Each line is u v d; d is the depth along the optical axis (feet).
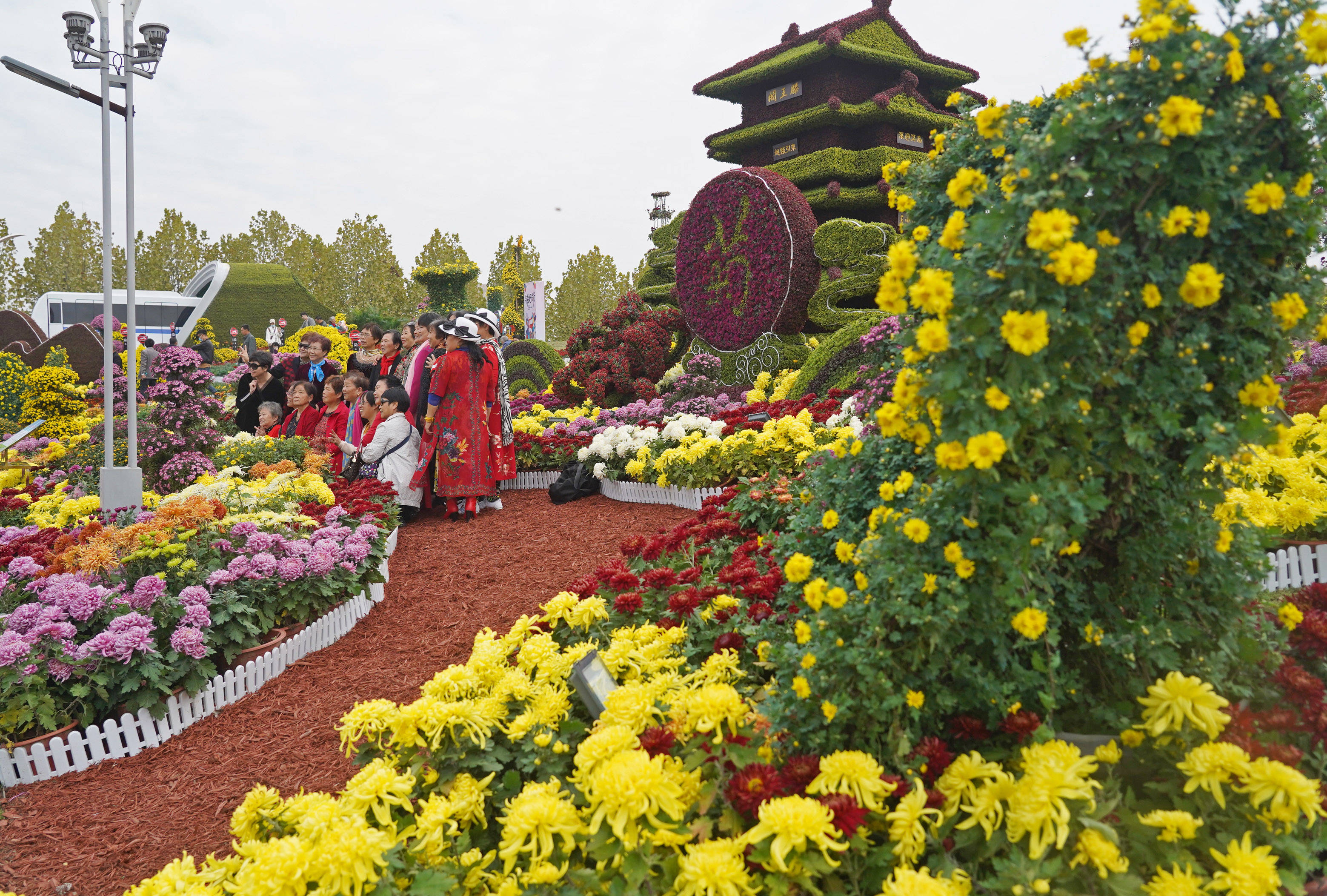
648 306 53.88
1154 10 5.45
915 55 55.77
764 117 58.18
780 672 6.57
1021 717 5.92
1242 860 5.08
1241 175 5.57
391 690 13.47
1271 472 13.47
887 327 8.91
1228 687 6.39
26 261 231.30
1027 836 5.48
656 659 8.98
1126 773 6.15
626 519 23.49
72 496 26.53
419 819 6.43
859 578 6.26
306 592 15.55
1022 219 5.27
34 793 11.00
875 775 5.56
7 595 14.62
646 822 5.75
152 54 23.98
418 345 28.45
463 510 26.07
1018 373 5.26
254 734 12.25
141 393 27.37
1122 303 5.56
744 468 22.04
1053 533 5.35
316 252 233.76
